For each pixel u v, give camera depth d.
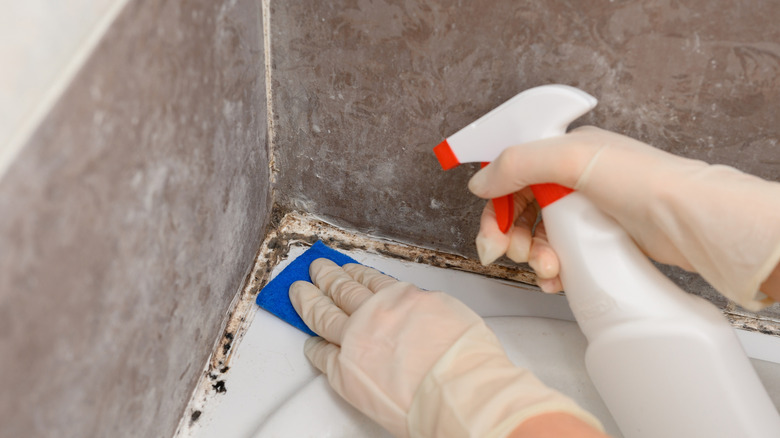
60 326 0.29
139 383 0.41
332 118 0.59
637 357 0.46
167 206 0.40
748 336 0.65
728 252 0.42
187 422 0.54
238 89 0.50
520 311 0.67
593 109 0.51
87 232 0.30
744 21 0.42
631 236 0.48
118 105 0.31
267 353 0.60
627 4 0.43
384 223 0.69
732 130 0.50
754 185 0.42
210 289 0.53
